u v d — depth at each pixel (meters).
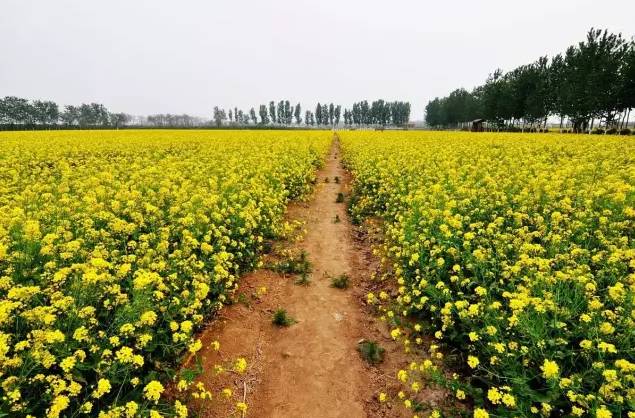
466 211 8.84
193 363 4.72
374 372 4.89
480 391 4.04
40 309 3.90
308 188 14.38
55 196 9.92
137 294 4.59
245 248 7.80
